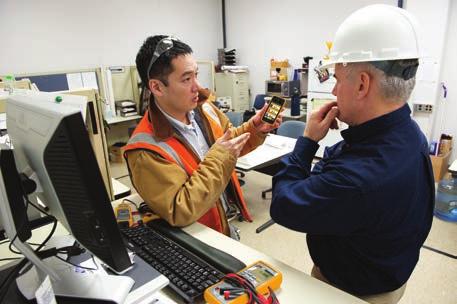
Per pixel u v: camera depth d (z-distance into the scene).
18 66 4.23
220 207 1.34
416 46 0.75
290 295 0.85
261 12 5.52
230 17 6.06
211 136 1.38
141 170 1.12
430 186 0.87
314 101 4.29
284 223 0.88
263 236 2.76
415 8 3.60
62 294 0.71
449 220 2.81
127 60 5.21
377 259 0.86
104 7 4.82
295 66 5.28
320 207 0.78
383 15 0.75
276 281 0.86
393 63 0.73
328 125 0.95
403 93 0.76
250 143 1.46
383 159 0.75
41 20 4.30
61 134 0.55
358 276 0.90
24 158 0.73
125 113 4.77
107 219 0.62
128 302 0.72
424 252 2.42
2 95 1.61
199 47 6.05
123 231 1.13
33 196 0.82
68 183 0.61
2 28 4.04
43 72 4.21
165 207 1.09
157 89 1.15
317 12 4.77
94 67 4.80
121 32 5.06
